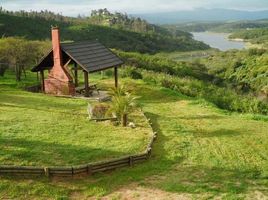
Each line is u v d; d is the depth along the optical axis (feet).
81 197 45.52
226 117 87.51
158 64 230.48
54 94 101.50
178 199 45.34
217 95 119.55
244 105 108.99
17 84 117.91
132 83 124.26
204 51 602.44
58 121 72.38
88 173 50.39
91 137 63.87
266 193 47.62
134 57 240.12
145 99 105.40
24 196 44.60
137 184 48.93
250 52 432.25
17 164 50.78
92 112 78.23
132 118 79.15
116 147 59.67
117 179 50.01
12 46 145.18
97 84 120.78
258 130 76.48
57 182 47.93
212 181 50.42
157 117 84.58
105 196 45.91
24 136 61.62
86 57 99.96
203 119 84.64
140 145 61.36
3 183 46.37
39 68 104.83
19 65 137.39
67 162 52.75
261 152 62.95
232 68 362.53
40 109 82.64
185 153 60.29
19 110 79.97
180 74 220.64
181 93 118.52
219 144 66.18
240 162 57.67
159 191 47.24
